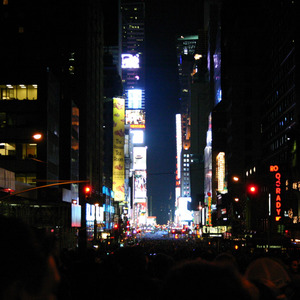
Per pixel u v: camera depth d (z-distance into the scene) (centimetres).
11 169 7862
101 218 12975
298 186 7256
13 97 8106
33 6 10538
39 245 233
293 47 8594
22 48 10400
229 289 227
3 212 5462
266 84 11319
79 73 11350
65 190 7819
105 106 17812
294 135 7694
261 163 10938
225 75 16500
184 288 225
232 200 12675
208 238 10862
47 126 8012
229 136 14538
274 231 8306
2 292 215
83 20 11275
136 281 575
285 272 507
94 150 12950
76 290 900
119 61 19112
